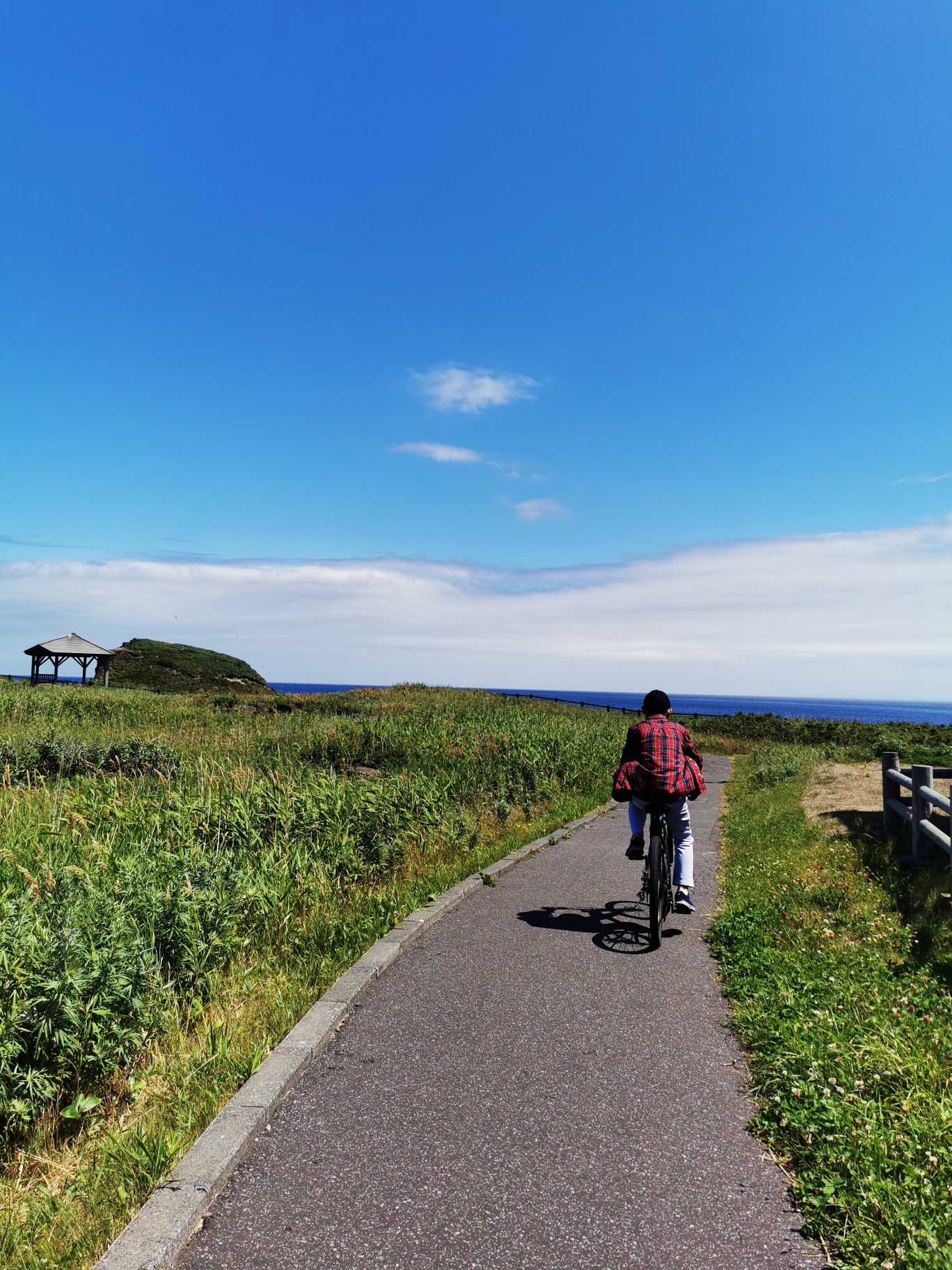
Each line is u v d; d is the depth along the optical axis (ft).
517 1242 8.64
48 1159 10.67
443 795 33.76
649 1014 15.19
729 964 17.60
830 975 16.20
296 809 27.02
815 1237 8.77
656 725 21.13
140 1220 8.82
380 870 26.08
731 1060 13.25
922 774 26.43
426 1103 11.75
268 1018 14.62
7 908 13.85
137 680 183.32
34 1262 8.39
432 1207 9.25
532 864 29.04
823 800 41.70
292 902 20.85
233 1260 8.42
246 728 63.41
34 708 76.43
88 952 12.96
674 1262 8.36
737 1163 10.21
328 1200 9.43
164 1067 12.84
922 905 21.07
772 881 25.00
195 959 15.85
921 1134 10.12
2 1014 11.30
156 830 23.41
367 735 55.62
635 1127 11.09
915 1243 8.23
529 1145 10.59
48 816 27.04
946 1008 14.15
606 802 46.09
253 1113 11.07
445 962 18.13
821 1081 11.59
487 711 98.99
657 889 19.43
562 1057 13.32
